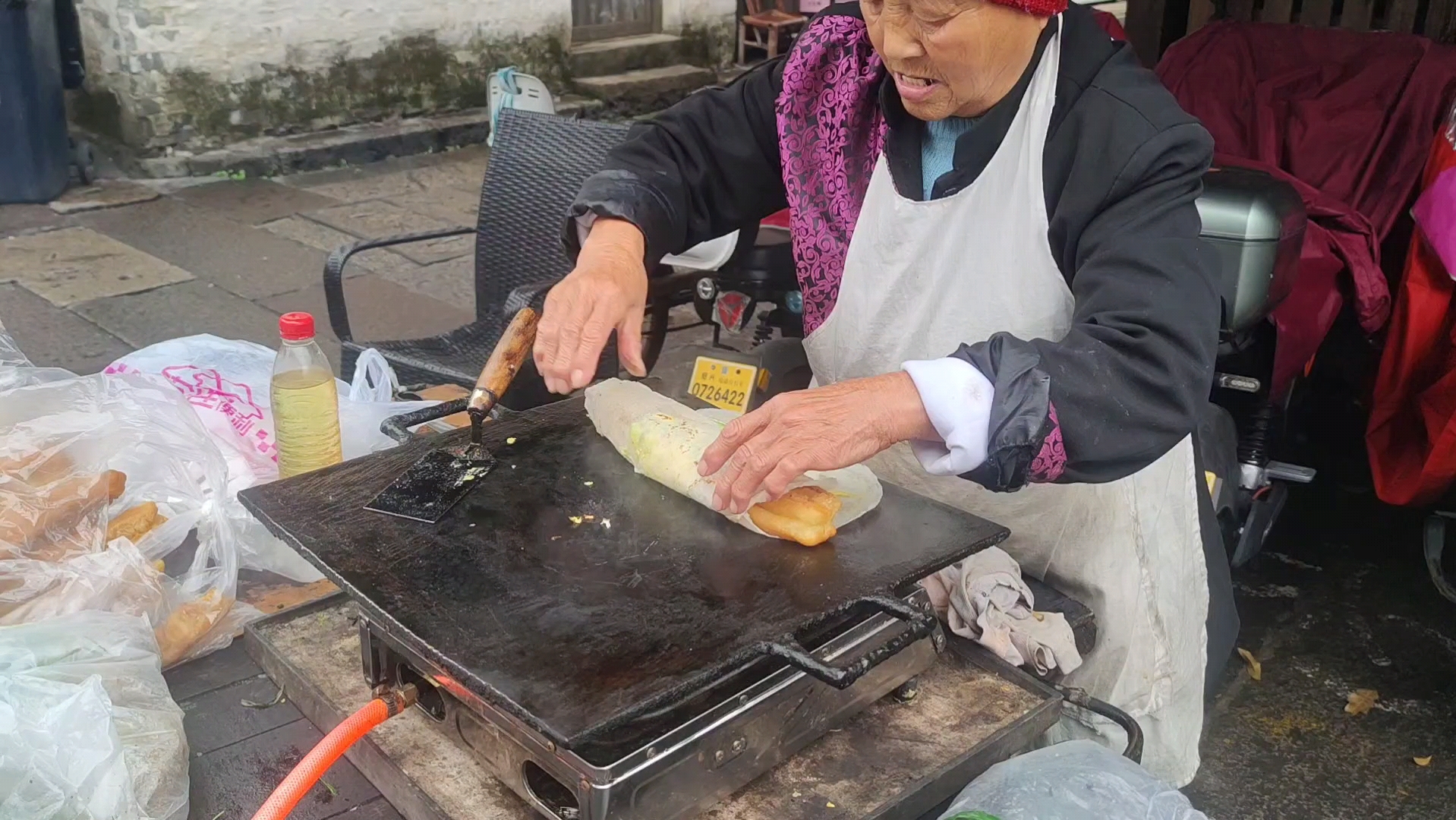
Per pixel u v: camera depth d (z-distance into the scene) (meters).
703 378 1.83
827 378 1.59
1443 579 2.86
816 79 1.46
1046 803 1.04
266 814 0.95
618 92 7.12
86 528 1.30
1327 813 2.23
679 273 3.10
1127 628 1.56
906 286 1.44
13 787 0.93
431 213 5.52
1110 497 1.51
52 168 5.34
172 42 5.60
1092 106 1.26
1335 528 3.20
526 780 1.00
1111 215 1.24
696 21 7.52
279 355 1.48
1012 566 1.39
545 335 1.31
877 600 1.04
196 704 1.22
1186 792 2.28
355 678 1.19
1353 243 2.82
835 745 1.12
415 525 1.16
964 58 1.17
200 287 4.54
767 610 1.03
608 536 1.15
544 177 2.96
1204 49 3.32
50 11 5.21
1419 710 2.50
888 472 1.60
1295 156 3.08
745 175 1.58
